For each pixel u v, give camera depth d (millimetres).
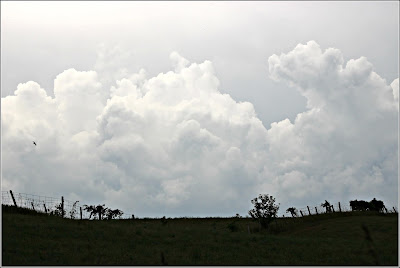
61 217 44594
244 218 63906
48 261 25766
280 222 54625
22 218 37656
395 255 28969
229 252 30906
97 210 56438
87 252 28672
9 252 27031
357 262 27500
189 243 33656
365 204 58656
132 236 35000
